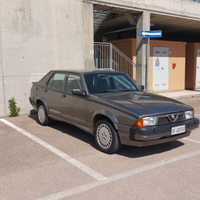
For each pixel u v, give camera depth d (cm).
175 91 1457
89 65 955
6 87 791
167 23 1420
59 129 639
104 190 332
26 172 390
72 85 558
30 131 623
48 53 859
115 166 410
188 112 470
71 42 904
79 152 476
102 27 1583
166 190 332
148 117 413
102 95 499
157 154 464
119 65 1342
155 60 1369
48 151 483
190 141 545
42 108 666
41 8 827
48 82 647
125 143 427
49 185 347
